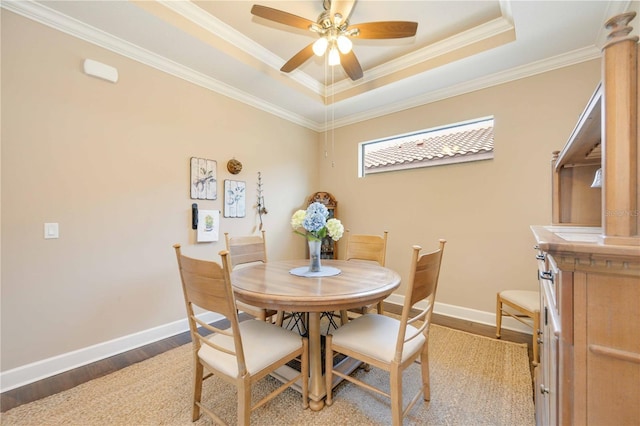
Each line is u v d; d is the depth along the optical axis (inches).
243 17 88.7
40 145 74.6
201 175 111.0
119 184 89.3
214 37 92.4
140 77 94.0
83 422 57.5
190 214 107.9
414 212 130.8
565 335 26.3
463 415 59.2
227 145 120.7
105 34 84.1
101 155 85.5
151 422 57.4
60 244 77.9
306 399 60.9
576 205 72.0
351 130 154.1
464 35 95.2
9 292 70.2
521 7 72.5
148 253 96.0
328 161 163.5
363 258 102.5
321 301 54.3
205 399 64.5
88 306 82.7
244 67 104.3
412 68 109.4
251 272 77.0
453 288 118.8
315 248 77.9
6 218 69.8
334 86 133.3
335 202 156.3
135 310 92.7
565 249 24.9
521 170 104.0
